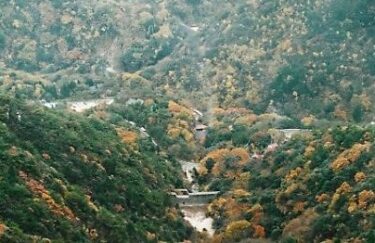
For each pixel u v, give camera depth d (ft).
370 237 386.93
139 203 468.34
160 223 467.11
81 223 387.75
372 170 456.45
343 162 475.72
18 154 399.24
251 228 473.26
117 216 423.64
